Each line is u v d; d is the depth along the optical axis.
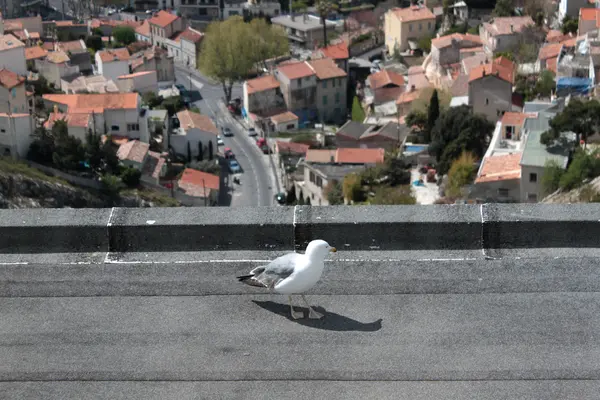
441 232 7.13
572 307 6.39
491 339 6.02
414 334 6.11
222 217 7.21
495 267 6.89
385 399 5.43
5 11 120.56
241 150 80.81
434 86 79.00
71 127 67.81
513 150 52.81
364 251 7.15
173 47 109.94
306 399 5.46
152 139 73.94
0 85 67.38
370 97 87.31
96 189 61.31
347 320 6.30
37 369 5.81
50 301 6.59
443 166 56.72
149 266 7.00
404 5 116.69
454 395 5.46
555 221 7.07
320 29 109.25
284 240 7.17
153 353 5.96
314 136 81.56
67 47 95.06
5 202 54.25
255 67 96.69
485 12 97.75
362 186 58.84
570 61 64.69
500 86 61.84
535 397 5.43
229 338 6.11
